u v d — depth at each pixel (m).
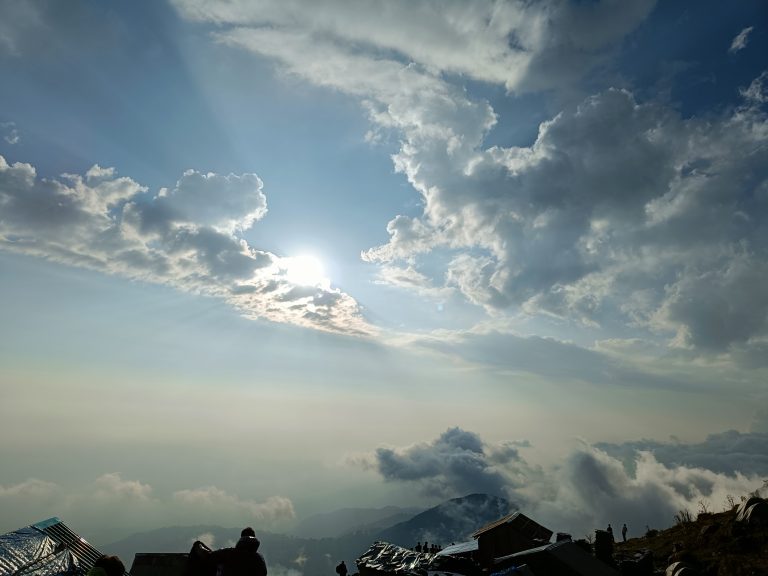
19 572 14.46
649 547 42.22
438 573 28.98
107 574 10.56
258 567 11.96
